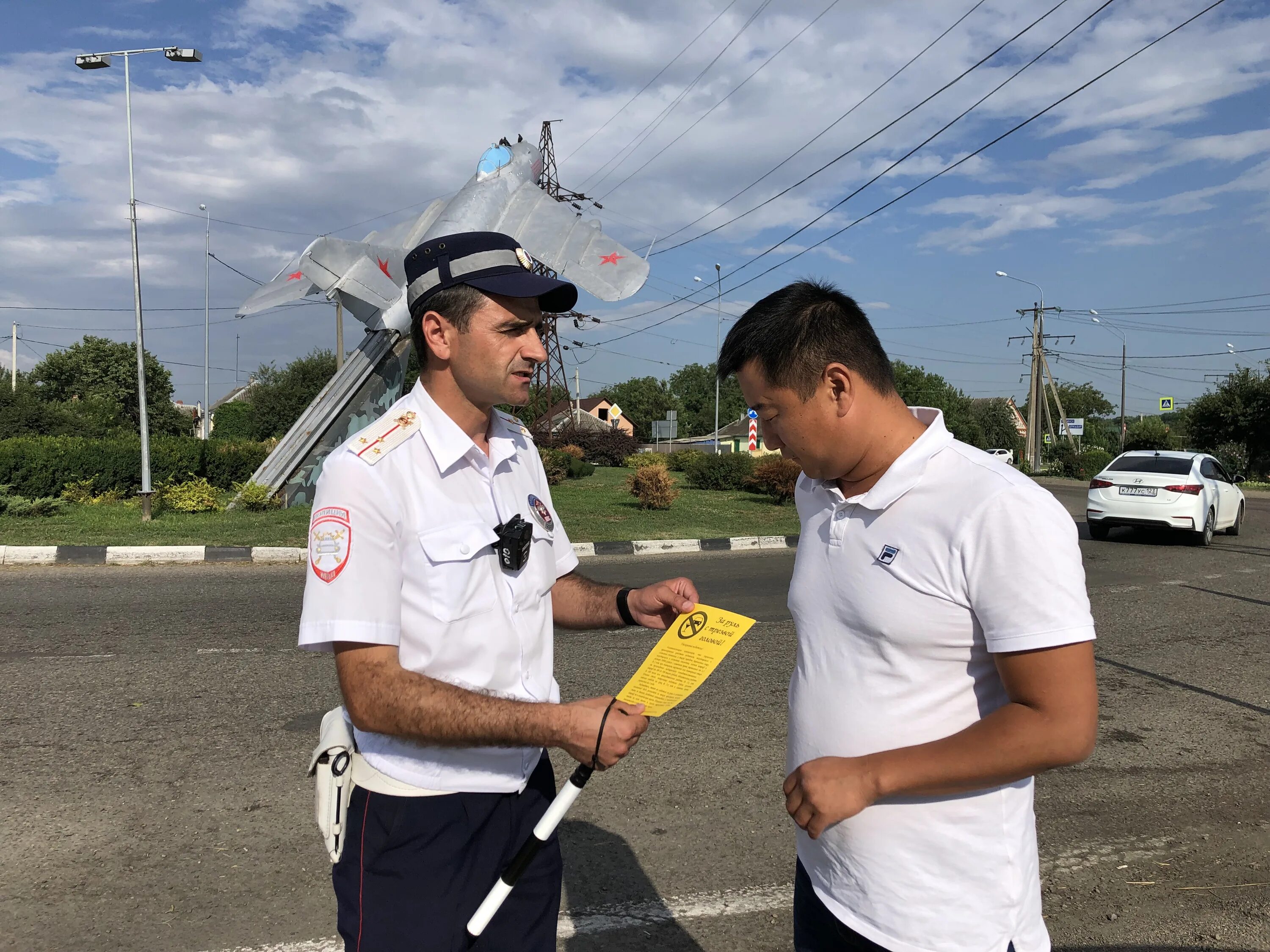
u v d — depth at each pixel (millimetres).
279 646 6230
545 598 1867
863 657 1500
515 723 1542
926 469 1463
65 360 50938
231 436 53344
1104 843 3475
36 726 4535
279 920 2822
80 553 10102
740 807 3721
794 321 1489
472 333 1698
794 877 3170
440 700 1533
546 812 1750
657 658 1770
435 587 1657
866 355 1494
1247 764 4277
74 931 2750
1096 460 39875
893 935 1453
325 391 15156
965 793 1433
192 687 5234
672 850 3355
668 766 4156
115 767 4004
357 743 1728
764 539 12789
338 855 1694
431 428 1738
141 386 13141
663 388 107000
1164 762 4309
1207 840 3498
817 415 1501
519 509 1850
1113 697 5371
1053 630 1291
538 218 12906
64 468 15906
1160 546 12789
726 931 2838
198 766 4027
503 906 1724
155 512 14227
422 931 1635
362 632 1554
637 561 11258
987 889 1426
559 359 45781
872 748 1471
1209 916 2959
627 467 35250
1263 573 10250
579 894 3039
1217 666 6082
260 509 14367
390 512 1627
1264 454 39188
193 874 3090
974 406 80000
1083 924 2918
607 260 12531
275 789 3783
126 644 6262
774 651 6359
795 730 1638
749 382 1560
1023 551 1317
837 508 1555
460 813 1668
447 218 12945
